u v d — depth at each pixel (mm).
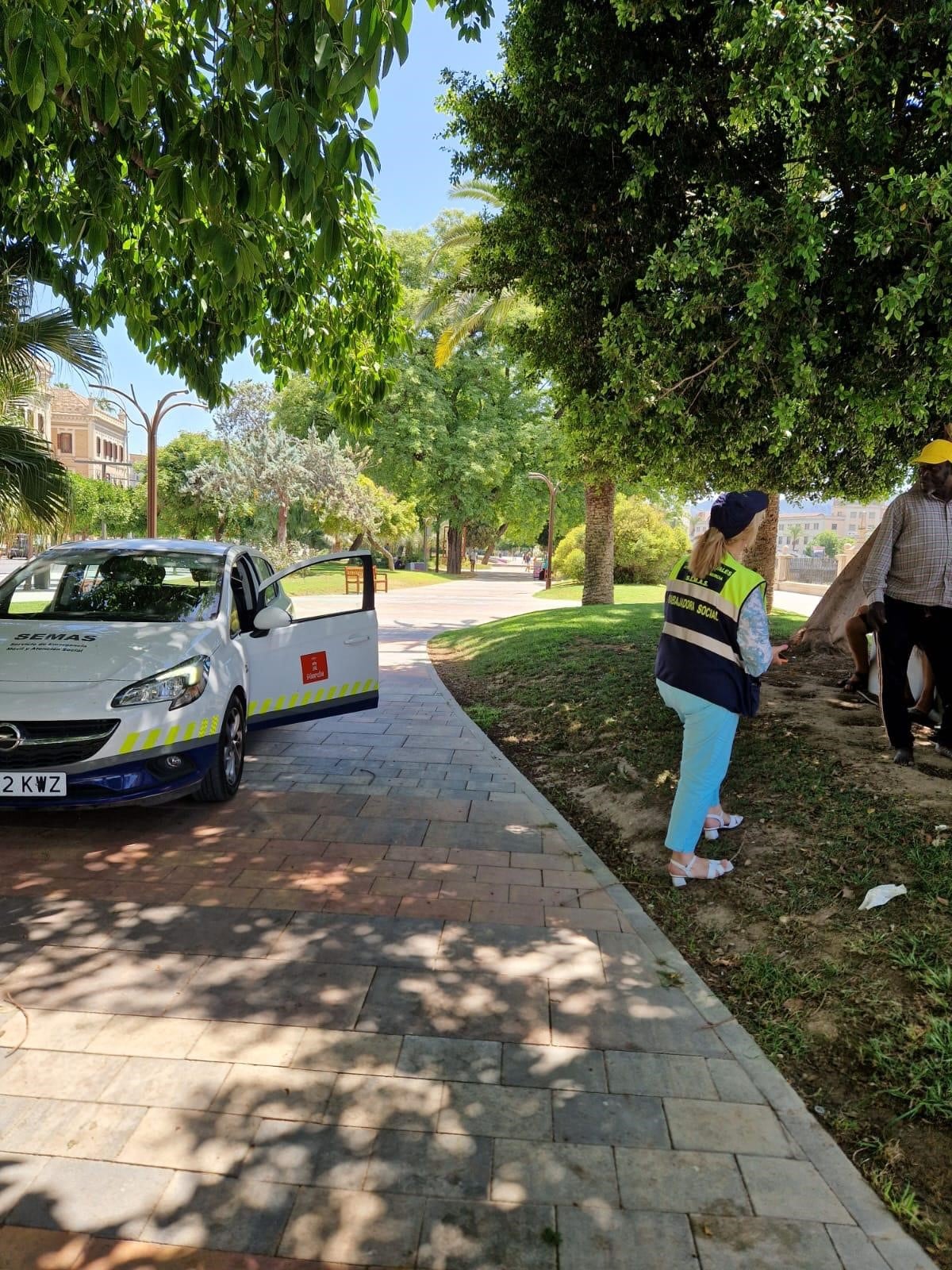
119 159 5844
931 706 5613
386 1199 2322
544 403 40156
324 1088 2773
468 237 18141
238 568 6523
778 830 4566
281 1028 3102
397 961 3609
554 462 41125
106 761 4496
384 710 8867
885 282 5098
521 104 6461
